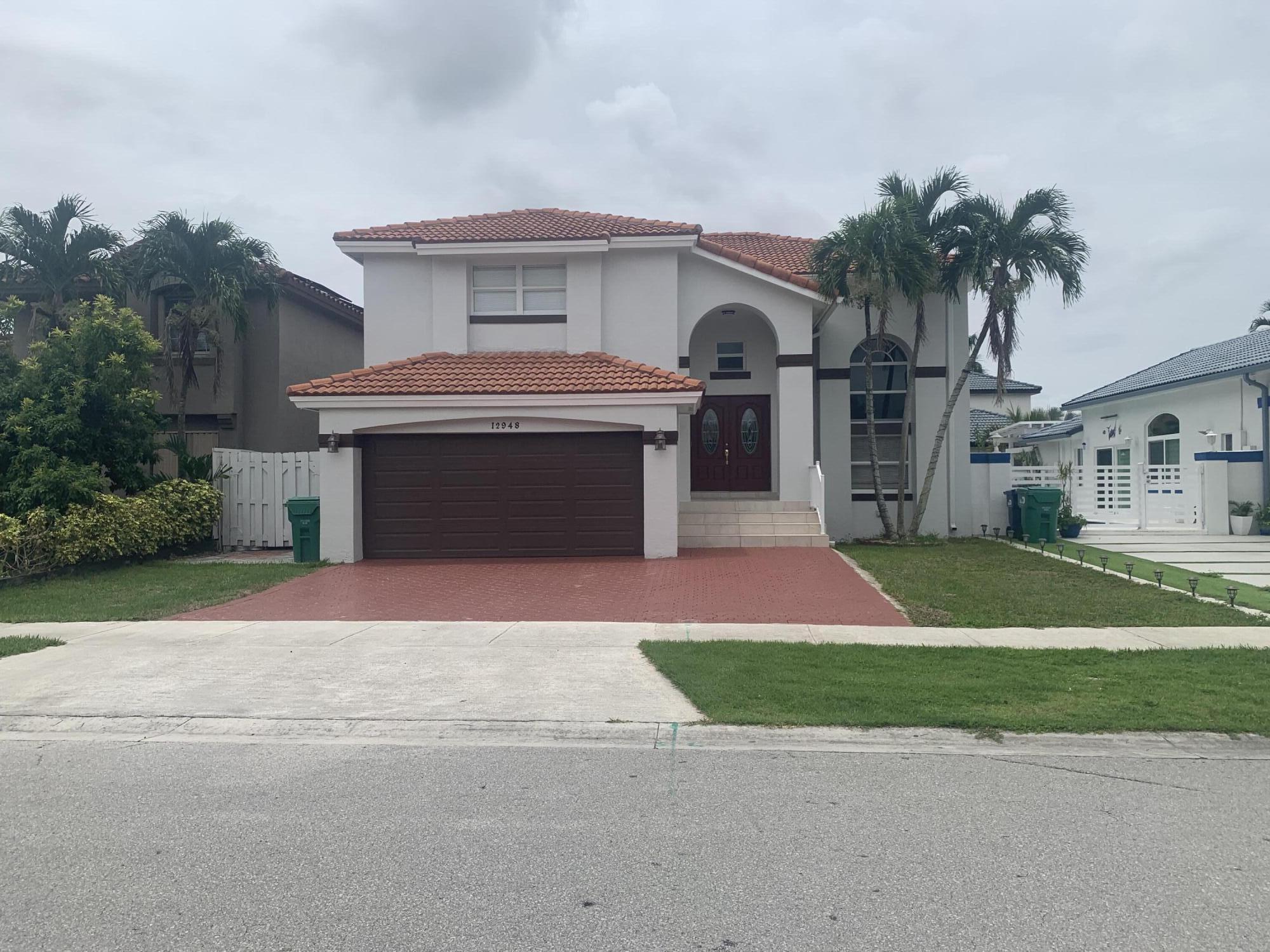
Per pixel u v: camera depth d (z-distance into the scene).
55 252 18.11
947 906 3.94
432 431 16.05
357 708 7.20
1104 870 4.32
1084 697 7.29
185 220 18.44
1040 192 16.17
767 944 3.62
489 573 14.30
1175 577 13.77
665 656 8.69
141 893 4.08
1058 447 33.03
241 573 14.48
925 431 19.95
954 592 12.36
